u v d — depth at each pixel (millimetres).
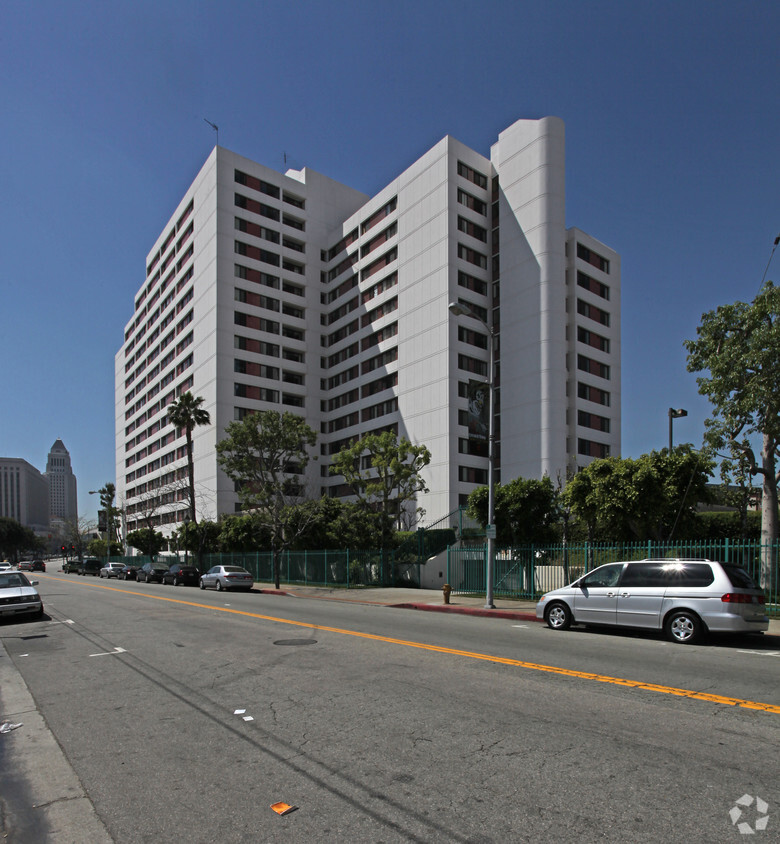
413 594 24188
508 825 3855
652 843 3602
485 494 24297
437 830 3818
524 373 50750
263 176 66375
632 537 20641
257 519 34906
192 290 68062
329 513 37625
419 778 4633
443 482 50031
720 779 4516
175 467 70312
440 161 53688
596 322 54281
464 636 11898
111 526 88125
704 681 7754
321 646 10711
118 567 52688
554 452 48312
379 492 33938
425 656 9570
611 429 53938
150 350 82812
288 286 67562
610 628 13000
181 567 37562
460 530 32344
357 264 64312
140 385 88188
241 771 4918
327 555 32531
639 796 4234
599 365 54281
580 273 53688
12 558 134500
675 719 6043
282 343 65250
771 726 5809
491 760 4961
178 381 70750
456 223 52906
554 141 51312
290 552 35906
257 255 64688
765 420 16781
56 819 4195
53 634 13516
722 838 3648
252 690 7566
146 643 11734
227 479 58906
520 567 21688
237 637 12117
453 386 50812
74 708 7129
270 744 5531
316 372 67375
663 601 11375
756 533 27297
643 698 6879
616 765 4809
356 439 61688
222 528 46312
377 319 60656
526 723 5941
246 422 32875
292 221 68625
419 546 30703
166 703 7137
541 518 23656
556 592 13266
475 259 54125
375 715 6305
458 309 18844
